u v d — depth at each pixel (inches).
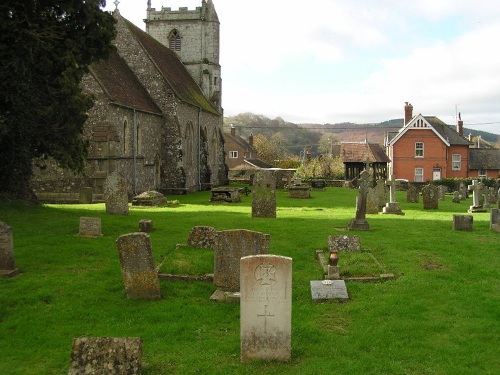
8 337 366.6
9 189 882.8
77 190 1191.6
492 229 751.7
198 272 497.4
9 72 713.6
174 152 1628.9
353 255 547.5
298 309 410.0
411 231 737.0
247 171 2578.7
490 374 292.5
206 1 2154.3
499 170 2625.5
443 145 2544.3
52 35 743.7
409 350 327.0
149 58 1619.1
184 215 908.0
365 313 396.2
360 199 749.3
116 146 1210.6
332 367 305.4
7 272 483.8
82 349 286.4
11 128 759.1
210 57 2162.9
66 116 786.2
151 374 304.8
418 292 441.7
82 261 541.3
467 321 375.6
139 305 423.2
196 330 374.0
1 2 692.1
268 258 313.9
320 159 2787.9
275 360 317.4
